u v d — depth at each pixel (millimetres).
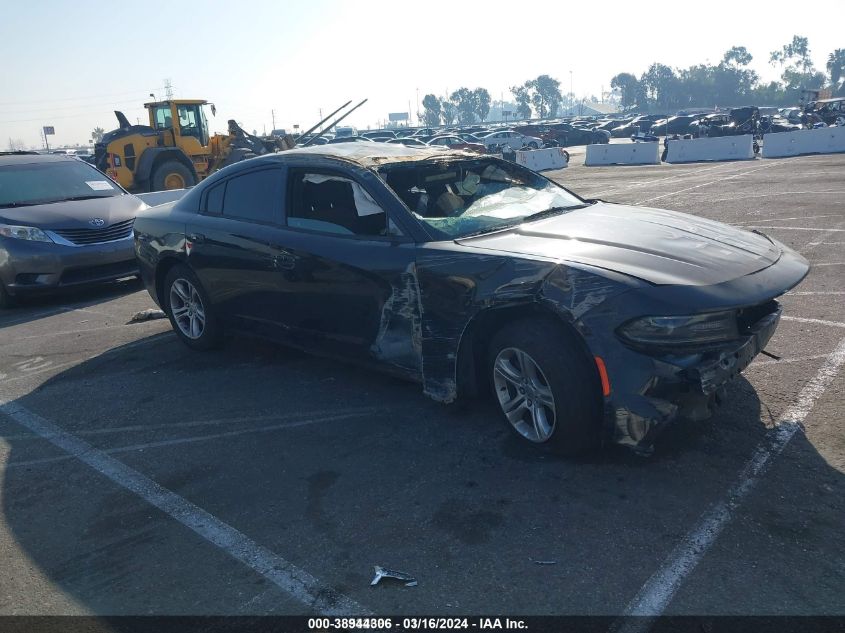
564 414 3279
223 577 2795
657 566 2633
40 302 8477
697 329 3018
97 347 6172
